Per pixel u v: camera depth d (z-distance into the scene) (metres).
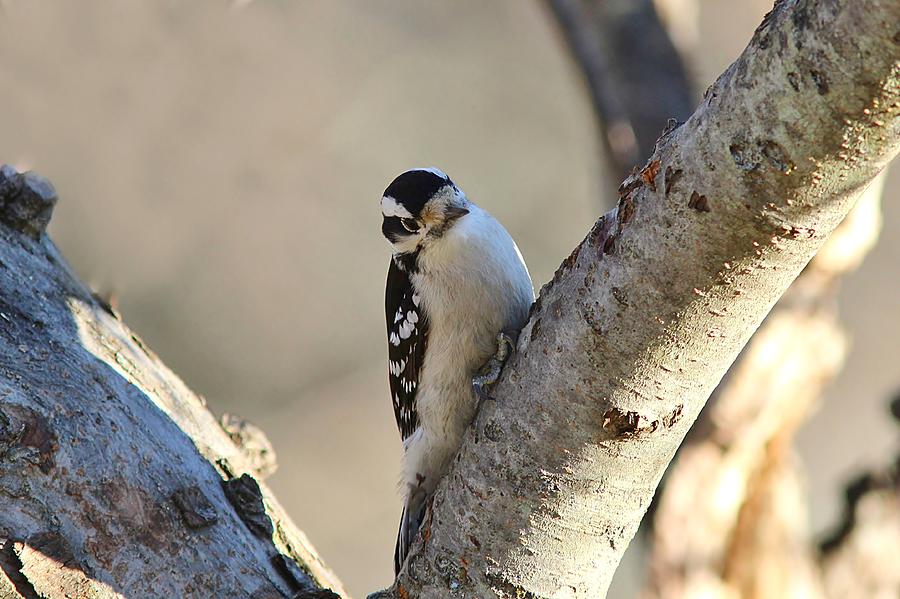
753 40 4.77
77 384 6.52
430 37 20.34
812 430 18.69
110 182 16.12
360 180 18.98
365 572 18.16
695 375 5.42
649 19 13.45
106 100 15.83
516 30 20.69
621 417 5.52
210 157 17.09
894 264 19.58
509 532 5.90
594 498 5.78
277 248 18.14
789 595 10.88
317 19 18.70
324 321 18.64
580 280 5.56
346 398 18.73
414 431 8.69
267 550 6.91
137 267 16.89
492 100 20.48
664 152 5.17
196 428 7.27
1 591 5.83
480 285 8.05
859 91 4.44
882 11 4.26
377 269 18.98
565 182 20.53
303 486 18.34
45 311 6.83
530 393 5.75
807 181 4.73
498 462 5.88
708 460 10.82
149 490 6.44
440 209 8.12
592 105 13.50
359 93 19.30
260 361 18.23
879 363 19.23
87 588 6.03
